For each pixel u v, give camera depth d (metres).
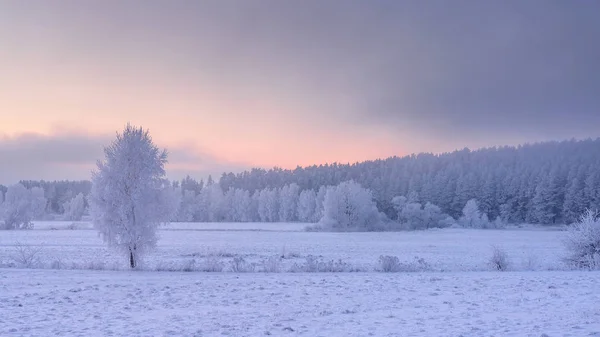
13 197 113.56
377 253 44.06
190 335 11.51
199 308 15.48
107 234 28.61
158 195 29.31
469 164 170.25
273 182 186.38
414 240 64.12
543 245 55.50
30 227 87.69
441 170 145.25
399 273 26.53
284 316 14.08
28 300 16.78
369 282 22.09
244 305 16.05
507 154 178.12
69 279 22.33
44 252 40.94
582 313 13.61
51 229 86.56
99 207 28.64
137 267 28.03
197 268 27.52
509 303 16.12
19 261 28.97
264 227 105.44
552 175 114.12
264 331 11.88
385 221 96.50
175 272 26.48
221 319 13.61
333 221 89.81
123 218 28.44
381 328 12.23
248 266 27.84
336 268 27.77
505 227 100.31
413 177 137.25
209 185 168.38
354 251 46.19
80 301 16.70
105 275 24.28
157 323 13.04
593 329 11.16
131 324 12.91
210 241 59.91
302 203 138.62
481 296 17.88
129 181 28.84
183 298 17.47
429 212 99.38
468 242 60.53
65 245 49.22
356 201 91.56
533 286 20.47
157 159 29.39
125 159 28.67
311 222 136.50
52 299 17.03
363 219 91.44
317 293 18.73
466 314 14.18
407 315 14.19
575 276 24.39
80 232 77.06
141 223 28.59
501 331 11.39
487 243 58.62
